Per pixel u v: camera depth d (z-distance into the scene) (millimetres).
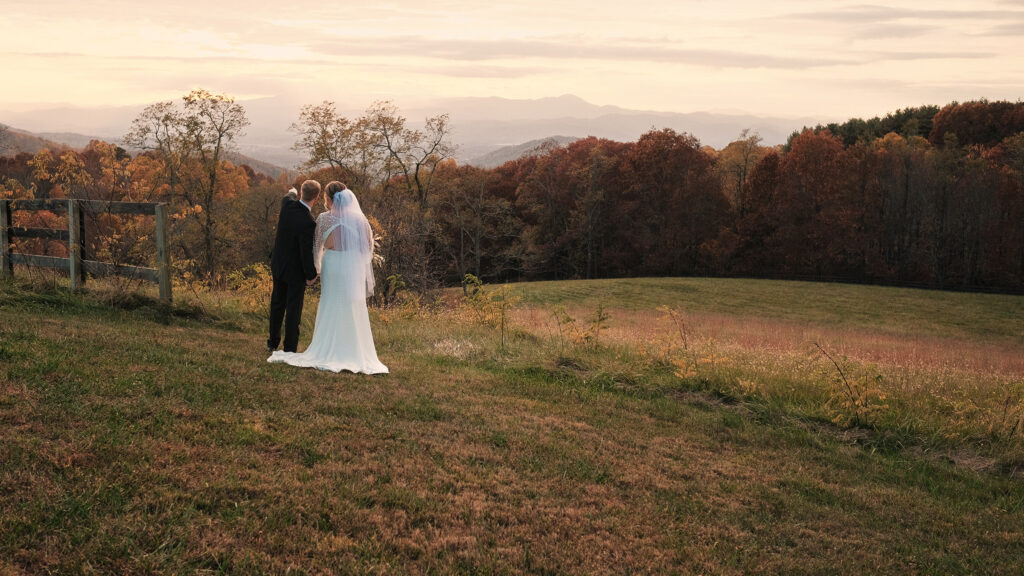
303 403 5691
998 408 7898
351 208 7500
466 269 49438
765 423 7512
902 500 5598
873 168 62688
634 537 4184
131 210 9523
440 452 5070
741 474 5727
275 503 3838
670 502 4836
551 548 3869
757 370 9383
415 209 31141
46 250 10234
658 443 6301
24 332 6543
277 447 4621
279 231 7605
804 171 62875
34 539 3076
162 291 9398
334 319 7438
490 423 6023
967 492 6000
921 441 7211
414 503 4113
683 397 8242
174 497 3643
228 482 3914
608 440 6113
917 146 67000
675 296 46750
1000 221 57500
